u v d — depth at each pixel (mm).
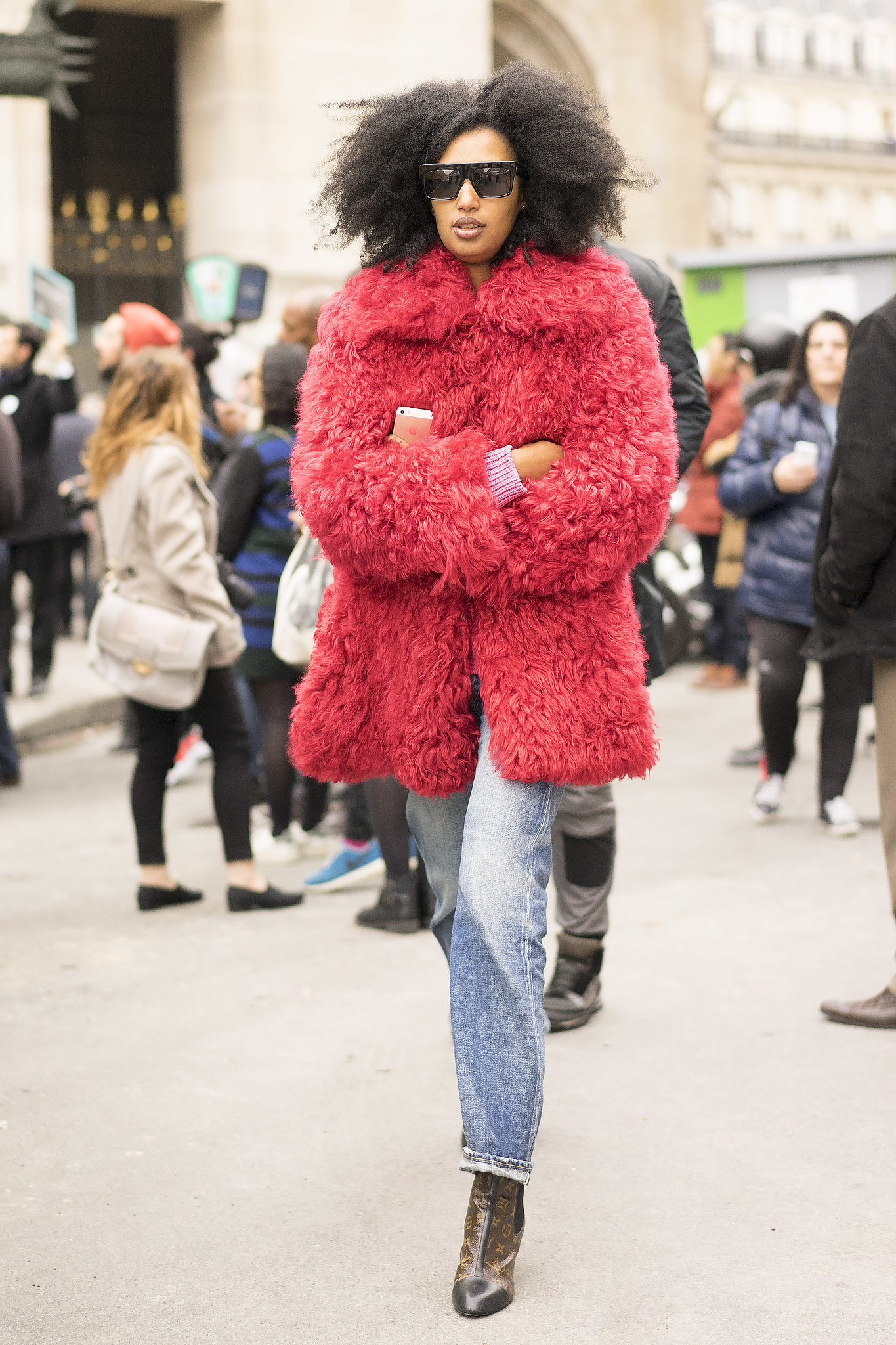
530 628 2512
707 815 6273
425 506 2416
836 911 4770
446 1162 3035
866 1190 2848
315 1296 2531
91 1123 3271
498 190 2471
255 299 9922
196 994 4137
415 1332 2406
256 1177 2992
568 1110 3256
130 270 17359
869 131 87312
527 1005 2488
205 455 6910
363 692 2691
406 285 2518
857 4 87188
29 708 8898
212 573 4859
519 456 2479
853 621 3582
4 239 15367
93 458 4887
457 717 2594
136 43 24734
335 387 2539
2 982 4297
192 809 6824
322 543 2574
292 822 5914
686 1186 2889
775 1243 2660
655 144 20578
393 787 4621
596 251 2547
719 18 82062
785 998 3947
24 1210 2871
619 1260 2621
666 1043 3633
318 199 2674
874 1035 3656
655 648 3727
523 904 2506
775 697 5965
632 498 2447
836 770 5836
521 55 19453
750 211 82750
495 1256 2494
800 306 13211
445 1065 3551
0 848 6082
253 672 5617
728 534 9375
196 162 17203
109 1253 2697
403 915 4711
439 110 2516
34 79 7578
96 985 4246
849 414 3408
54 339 9016
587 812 3631
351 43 17203
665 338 3693
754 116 83375
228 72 16672
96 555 7250
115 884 5457
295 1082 3469
